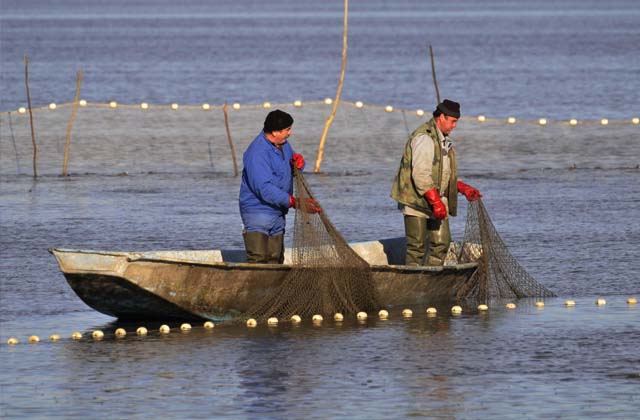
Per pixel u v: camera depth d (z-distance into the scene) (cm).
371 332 4075
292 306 4334
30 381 3472
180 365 3628
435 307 4553
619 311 4369
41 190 8375
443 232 4669
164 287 4194
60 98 17275
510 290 4769
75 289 4197
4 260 5703
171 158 10456
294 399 3238
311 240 4375
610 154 10244
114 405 3212
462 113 14662
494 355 3691
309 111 14462
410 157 4603
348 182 8681
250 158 4378
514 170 9288
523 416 3059
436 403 3178
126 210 7344
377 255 4966
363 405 3170
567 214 6900
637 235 6134
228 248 6053
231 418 3081
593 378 3403
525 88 18275
